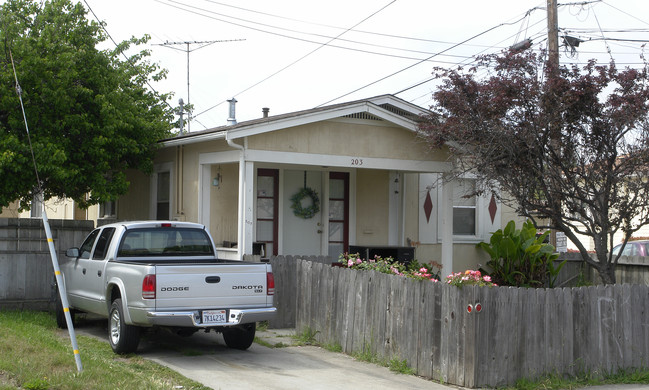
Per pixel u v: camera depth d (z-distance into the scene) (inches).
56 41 522.9
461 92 500.4
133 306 347.9
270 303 369.7
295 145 518.3
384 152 556.4
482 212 676.7
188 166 577.6
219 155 533.3
